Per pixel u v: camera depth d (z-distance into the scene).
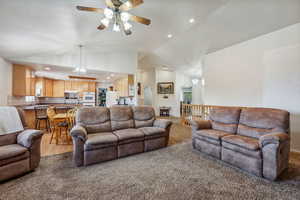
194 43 4.81
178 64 7.02
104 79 7.17
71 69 4.63
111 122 3.08
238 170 2.14
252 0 2.77
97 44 3.93
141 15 2.82
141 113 3.50
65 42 3.36
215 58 4.79
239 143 2.17
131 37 3.85
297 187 1.72
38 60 3.82
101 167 2.22
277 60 3.20
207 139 2.71
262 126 2.42
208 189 1.69
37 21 2.30
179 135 4.20
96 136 2.51
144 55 6.60
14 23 2.23
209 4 2.67
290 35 3.01
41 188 1.68
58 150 2.89
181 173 2.05
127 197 1.55
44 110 4.58
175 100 8.48
